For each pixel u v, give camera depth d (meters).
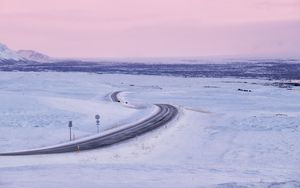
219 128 59.53
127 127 59.88
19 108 69.00
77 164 30.03
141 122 65.12
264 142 46.97
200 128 59.69
